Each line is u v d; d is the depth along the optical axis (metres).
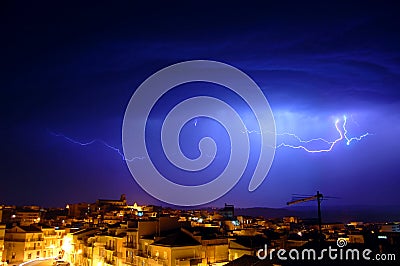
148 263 62.12
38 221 149.38
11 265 99.88
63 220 157.75
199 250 59.88
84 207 194.12
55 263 99.31
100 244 83.31
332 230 95.56
